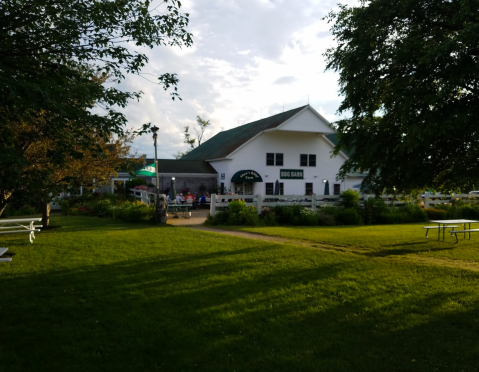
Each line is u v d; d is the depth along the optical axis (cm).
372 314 533
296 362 396
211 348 425
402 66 848
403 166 913
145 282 670
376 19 898
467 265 865
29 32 574
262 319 513
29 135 559
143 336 454
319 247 1111
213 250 981
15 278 684
